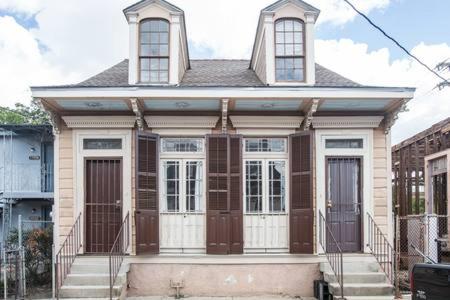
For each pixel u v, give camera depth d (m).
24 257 11.48
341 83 10.97
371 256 10.65
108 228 10.74
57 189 10.77
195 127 10.97
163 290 10.54
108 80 11.26
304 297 10.48
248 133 10.98
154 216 10.59
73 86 9.66
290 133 10.99
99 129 10.88
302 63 11.12
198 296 10.51
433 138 16.69
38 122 28.80
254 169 11.09
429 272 6.32
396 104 10.30
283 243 10.84
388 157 10.96
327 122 10.93
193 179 10.99
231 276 10.59
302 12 11.15
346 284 9.69
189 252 10.73
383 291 9.52
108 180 10.86
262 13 11.04
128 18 11.05
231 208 10.64
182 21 11.41
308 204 10.51
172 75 10.93
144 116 10.82
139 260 10.53
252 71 12.91
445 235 16.50
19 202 19.30
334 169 11.09
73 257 10.34
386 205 10.90
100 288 9.45
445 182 16.97
